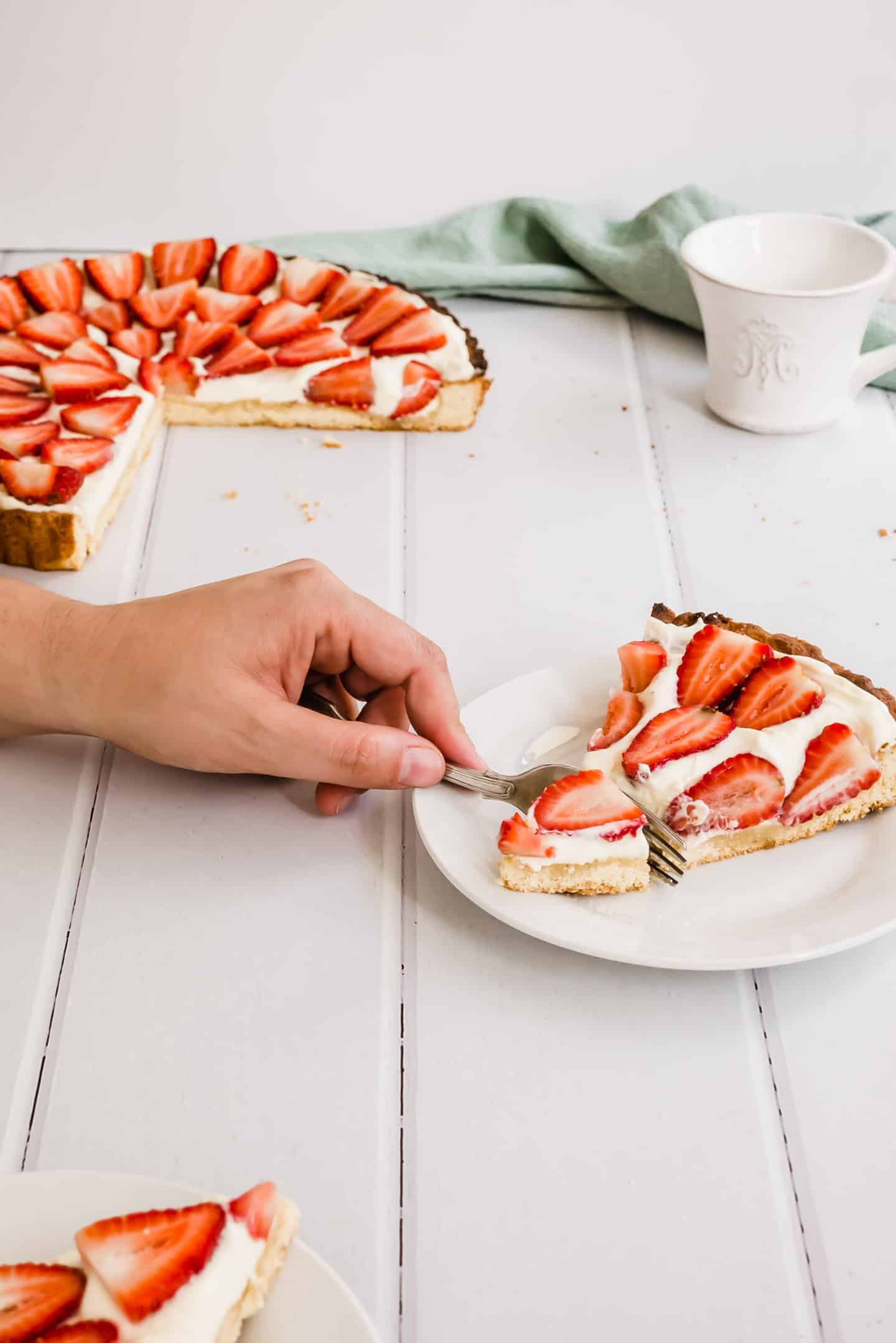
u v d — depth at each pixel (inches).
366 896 34.7
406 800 37.6
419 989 32.1
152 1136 29.0
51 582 47.2
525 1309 25.9
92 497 47.7
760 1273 26.4
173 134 65.2
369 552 48.3
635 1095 29.6
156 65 62.9
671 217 60.4
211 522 50.1
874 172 66.5
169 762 36.5
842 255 54.6
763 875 33.7
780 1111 29.3
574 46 62.5
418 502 51.1
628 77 63.4
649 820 33.7
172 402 56.0
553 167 66.5
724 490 51.4
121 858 35.8
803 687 35.5
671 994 31.9
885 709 35.1
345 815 37.1
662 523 49.6
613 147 65.8
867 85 63.4
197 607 36.0
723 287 50.7
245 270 58.3
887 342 56.5
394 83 63.6
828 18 61.3
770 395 53.3
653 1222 27.3
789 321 50.5
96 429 50.5
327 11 61.3
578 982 32.2
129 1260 22.5
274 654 35.6
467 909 34.2
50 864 35.9
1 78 63.1
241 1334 23.3
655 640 38.4
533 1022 31.3
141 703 34.9
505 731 38.0
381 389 54.6
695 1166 28.3
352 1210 27.6
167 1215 23.2
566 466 53.1
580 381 58.8
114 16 61.3
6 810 37.4
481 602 45.4
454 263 63.7
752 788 33.8
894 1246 26.8
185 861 35.7
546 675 39.8
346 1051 30.8
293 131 65.1
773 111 64.5
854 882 33.3
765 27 61.9
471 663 42.4
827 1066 30.2
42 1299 22.4
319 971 32.7
